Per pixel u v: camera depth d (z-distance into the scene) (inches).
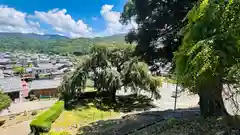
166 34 426.3
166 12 402.0
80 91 880.3
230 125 300.2
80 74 861.2
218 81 205.9
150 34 437.7
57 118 691.4
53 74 2600.9
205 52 189.0
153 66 503.2
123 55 896.9
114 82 868.6
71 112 764.0
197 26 212.4
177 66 229.9
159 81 928.9
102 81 873.5
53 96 1508.4
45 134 542.0
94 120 694.5
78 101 895.1
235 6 187.6
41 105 1138.7
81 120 701.3
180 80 226.4
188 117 437.1
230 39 186.5
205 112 371.2
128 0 488.4
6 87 1365.7
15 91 1358.3
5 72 2652.6
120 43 901.2
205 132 306.3
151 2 414.0
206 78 197.6
